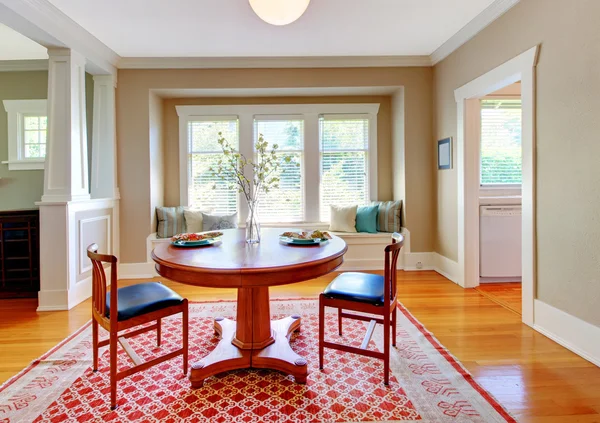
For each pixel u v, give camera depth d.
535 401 1.69
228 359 1.93
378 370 2.00
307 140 4.58
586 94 2.07
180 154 4.53
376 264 4.30
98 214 3.61
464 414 1.60
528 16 2.54
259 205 4.58
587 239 2.08
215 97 4.48
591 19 2.03
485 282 3.77
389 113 4.64
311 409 1.65
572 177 2.18
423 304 3.08
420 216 4.23
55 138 3.08
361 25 3.21
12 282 3.34
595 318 2.04
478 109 3.50
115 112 3.95
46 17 2.79
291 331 2.39
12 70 4.05
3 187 4.09
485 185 3.97
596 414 1.59
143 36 3.37
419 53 3.97
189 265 1.67
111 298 1.66
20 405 1.69
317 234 2.30
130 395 1.76
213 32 3.30
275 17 2.12
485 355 2.15
